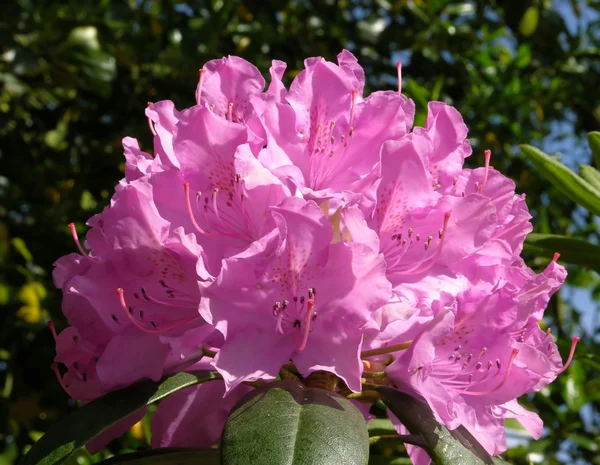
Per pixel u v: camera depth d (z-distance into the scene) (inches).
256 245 11.2
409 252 12.5
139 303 12.3
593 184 17.4
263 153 12.2
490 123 34.3
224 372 11.0
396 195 12.5
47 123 35.2
